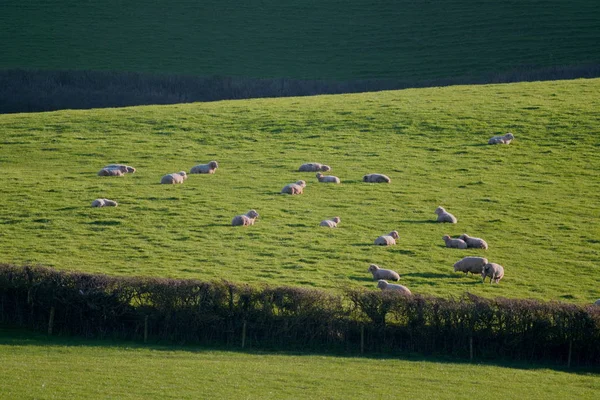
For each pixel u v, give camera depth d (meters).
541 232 51.72
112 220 52.72
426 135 75.44
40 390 28.42
